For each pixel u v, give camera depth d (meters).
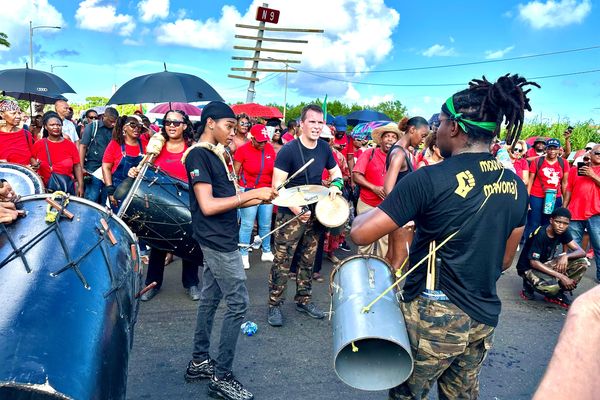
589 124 15.65
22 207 2.12
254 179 5.39
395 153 3.94
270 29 13.99
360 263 2.26
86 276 1.89
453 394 2.14
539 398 0.84
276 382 3.22
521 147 6.95
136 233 3.57
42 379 1.45
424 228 1.91
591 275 6.10
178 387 3.08
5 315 1.57
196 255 3.64
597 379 0.81
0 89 6.66
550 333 4.21
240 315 2.89
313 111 3.83
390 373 1.99
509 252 2.12
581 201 5.79
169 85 5.69
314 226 4.07
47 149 4.83
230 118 2.84
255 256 6.09
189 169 2.78
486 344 1.99
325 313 4.33
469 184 1.83
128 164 4.99
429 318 1.88
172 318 4.09
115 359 1.80
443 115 1.97
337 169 4.14
